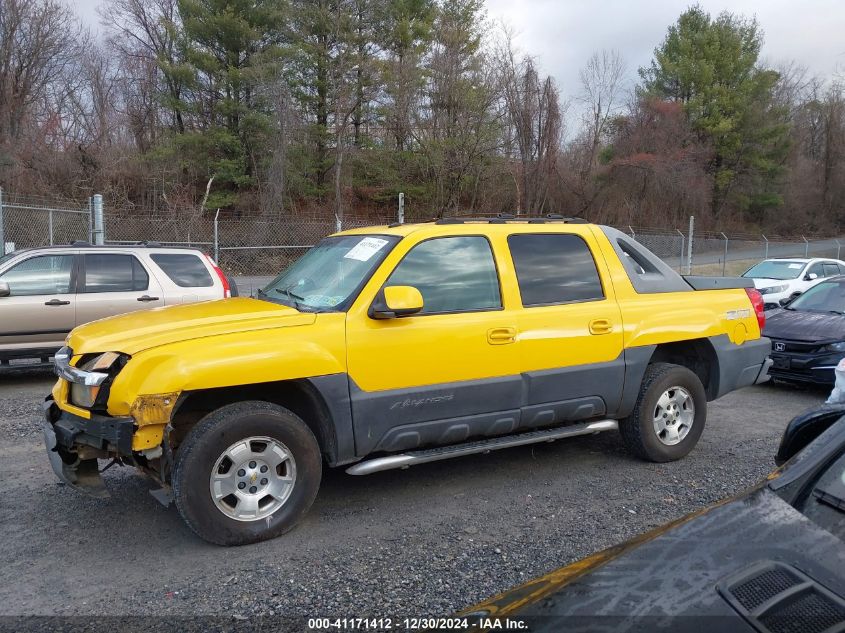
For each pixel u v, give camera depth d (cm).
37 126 3073
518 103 3281
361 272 439
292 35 3148
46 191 2609
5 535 405
